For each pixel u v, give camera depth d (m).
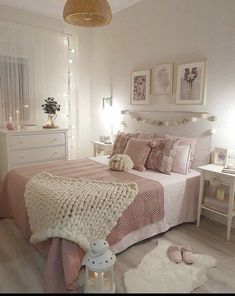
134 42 3.64
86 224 1.79
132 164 2.84
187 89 2.98
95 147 4.07
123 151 3.20
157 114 3.40
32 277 1.82
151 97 3.47
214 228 2.62
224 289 1.73
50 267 1.66
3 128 3.67
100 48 4.29
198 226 2.64
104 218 1.88
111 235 1.93
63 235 1.67
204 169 2.51
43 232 1.79
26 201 2.13
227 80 2.60
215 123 2.74
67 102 4.39
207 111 2.82
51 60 4.07
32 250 2.16
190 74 2.93
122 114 3.97
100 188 2.10
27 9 3.76
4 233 2.45
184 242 2.33
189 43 2.92
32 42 3.83
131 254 2.11
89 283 1.69
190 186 2.62
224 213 2.40
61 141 3.91
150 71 3.42
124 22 3.76
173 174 2.70
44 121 4.10
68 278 1.61
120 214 1.95
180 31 3.00
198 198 2.68
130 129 3.86
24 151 3.54
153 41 3.35
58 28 4.11
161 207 2.34
